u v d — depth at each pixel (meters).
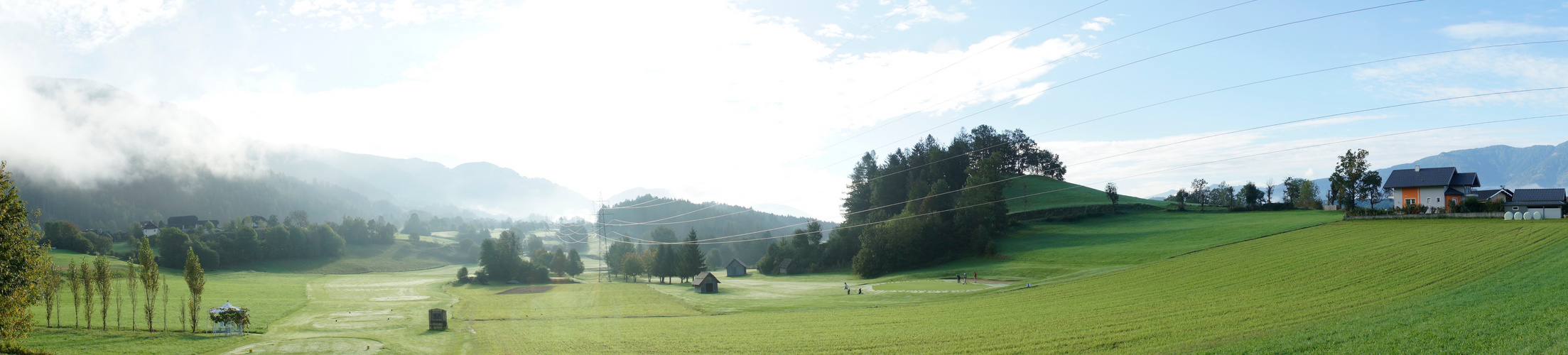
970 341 45.12
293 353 49.25
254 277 166.25
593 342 53.56
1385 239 78.94
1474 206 95.81
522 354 49.53
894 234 141.38
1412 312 40.09
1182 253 96.00
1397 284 51.12
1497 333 32.34
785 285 123.81
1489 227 80.06
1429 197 127.81
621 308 85.50
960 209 147.75
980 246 134.88
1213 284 63.34
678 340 52.44
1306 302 48.41
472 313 81.25
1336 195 153.00
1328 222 107.94
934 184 170.38
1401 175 133.38
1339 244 79.69
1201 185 181.75
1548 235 67.56
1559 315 33.75
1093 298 63.34
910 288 96.31
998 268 114.88
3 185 36.00
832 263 169.75
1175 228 131.38
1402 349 31.95
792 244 181.88
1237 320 44.25
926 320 57.28
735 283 133.50
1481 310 37.69
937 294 82.62
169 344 51.69
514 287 140.75
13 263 36.25
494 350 51.47
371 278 170.25
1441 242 71.00
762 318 65.62
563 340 54.91
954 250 144.62
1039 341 43.28
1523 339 30.78
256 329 61.97
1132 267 88.75
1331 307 45.09
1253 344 36.66
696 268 158.25
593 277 192.75
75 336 52.28
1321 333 37.47
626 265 169.62
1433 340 32.72
